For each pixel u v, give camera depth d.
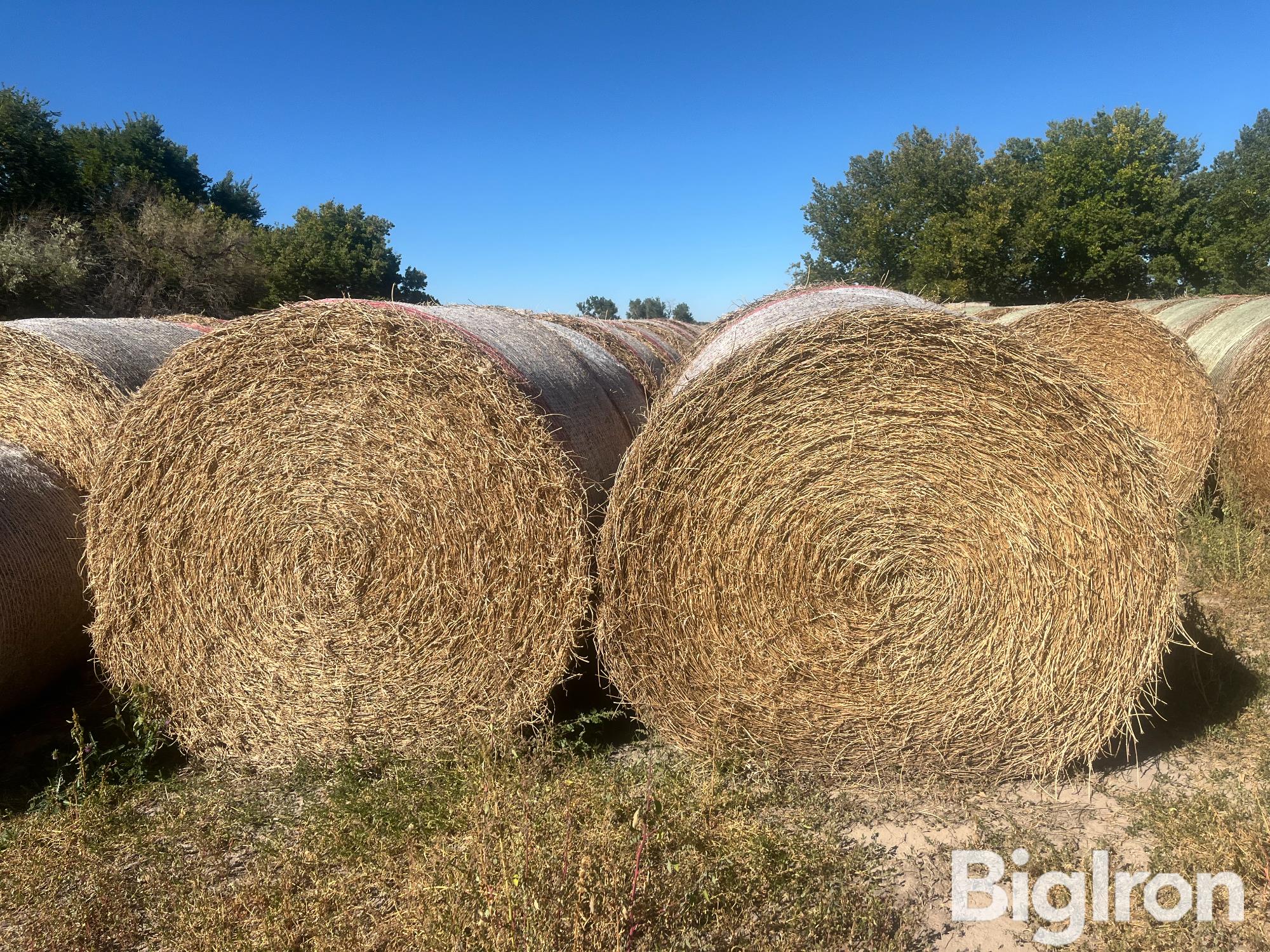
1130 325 7.96
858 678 3.88
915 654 3.82
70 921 2.92
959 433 3.73
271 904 2.98
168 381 4.16
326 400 4.04
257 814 3.69
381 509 4.05
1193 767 3.81
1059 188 35.72
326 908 2.94
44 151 26.45
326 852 3.31
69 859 3.32
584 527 3.93
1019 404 3.67
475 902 2.71
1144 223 34.97
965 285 32.91
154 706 4.34
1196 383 7.68
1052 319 8.25
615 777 3.69
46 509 4.62
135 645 4.36
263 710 4.29
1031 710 3.76
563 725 4.00
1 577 4.20
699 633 3.93
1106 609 3.66
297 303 4.03
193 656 4.32
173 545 4.26
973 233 32.69
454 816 3.43
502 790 3.41
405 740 4.16
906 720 3.86
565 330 6.32
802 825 3.45
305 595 4.18
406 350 3.90
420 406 3.94
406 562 4.05
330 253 35.34
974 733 3.82
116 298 24.69
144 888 3.19
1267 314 8.70
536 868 2.86
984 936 2.79
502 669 4.02
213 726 4.36
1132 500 3.59
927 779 3.92
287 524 4.16
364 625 4.13
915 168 36.03
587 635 4.10
